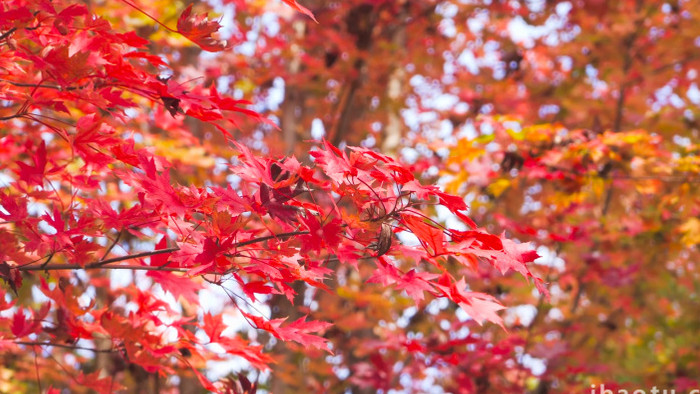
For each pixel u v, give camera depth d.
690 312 10.25
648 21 7.88
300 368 7.28
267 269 2.23
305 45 7.07
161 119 3.43
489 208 6.63
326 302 5.88
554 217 5.88
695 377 7.19
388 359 5.71
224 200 2.18
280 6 6.18
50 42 2.11
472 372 5.15
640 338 9.77
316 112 7.98
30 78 2.33
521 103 7.50
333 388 6.82
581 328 6.30
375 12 6.80
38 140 3.09
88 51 1.92
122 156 2.21
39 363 5.01
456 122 7.74
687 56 7.95
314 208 2.19
